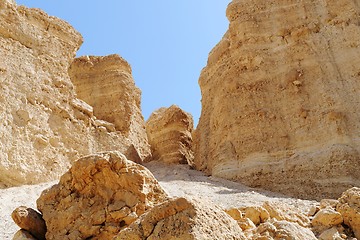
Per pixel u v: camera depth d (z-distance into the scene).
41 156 17.19
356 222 7.80
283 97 18.58
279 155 17.19
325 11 19.67
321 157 15.93
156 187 7.92
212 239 5.16
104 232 7.21
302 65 18.91
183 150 26.09
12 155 15.90
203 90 23.62
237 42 20.89
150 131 28.20
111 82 25.77
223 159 18.44
